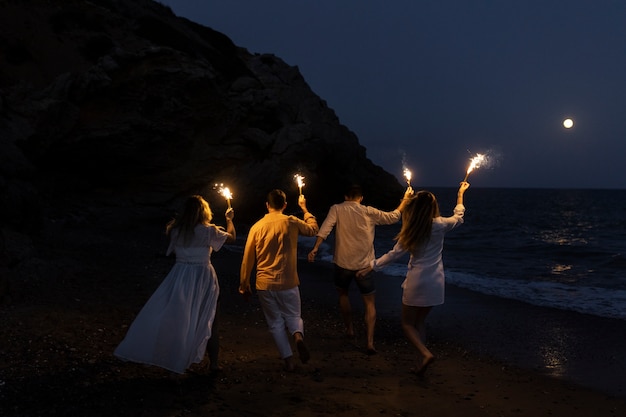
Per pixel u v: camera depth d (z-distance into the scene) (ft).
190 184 82.33
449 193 613.11
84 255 38.50
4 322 19.30
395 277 40.24
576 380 18.17
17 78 66.59
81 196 71.67
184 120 80.84
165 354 14.12
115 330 20.12
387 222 20.65
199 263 15.29
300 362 18.29
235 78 102.06
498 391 16.70
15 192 37.24
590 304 31.09
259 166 88.89
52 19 78.02
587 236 96.89
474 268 49.93
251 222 89.40
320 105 108.37
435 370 18.60
